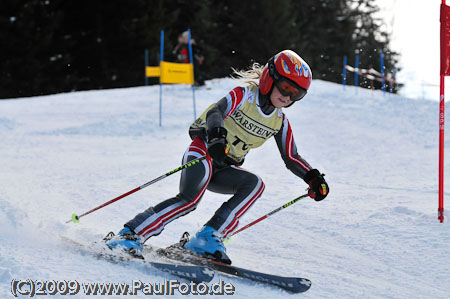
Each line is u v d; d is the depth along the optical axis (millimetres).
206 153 4629
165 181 9102
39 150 13289
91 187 8297
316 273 4746
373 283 4527
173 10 50625
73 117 20828
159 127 18203
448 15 6648
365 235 5906
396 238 5730
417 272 4801
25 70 41656
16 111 22469
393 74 31922
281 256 5289
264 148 13391
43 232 4898
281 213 6953
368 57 58375
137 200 7410
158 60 45688
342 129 17562
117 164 11102
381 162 11625
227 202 4668
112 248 4188
